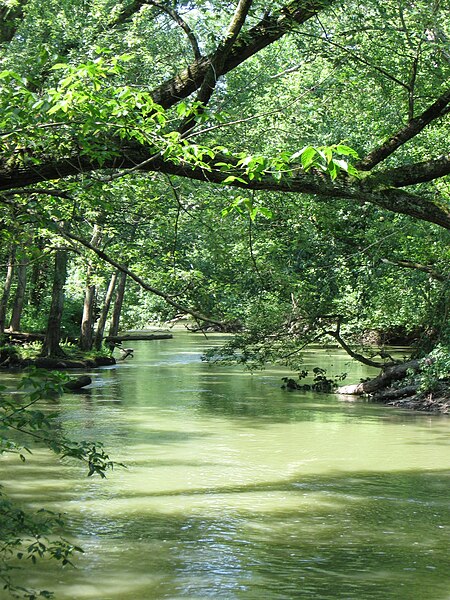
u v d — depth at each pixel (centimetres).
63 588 909
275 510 1269
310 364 3750
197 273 1401
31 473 1474
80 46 1542
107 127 786
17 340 3756
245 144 1512
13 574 947
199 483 1436
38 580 933
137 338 5400
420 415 2278
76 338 4219
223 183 759
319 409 2372
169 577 955
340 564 1017
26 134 775
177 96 987
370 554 1059
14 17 1534
